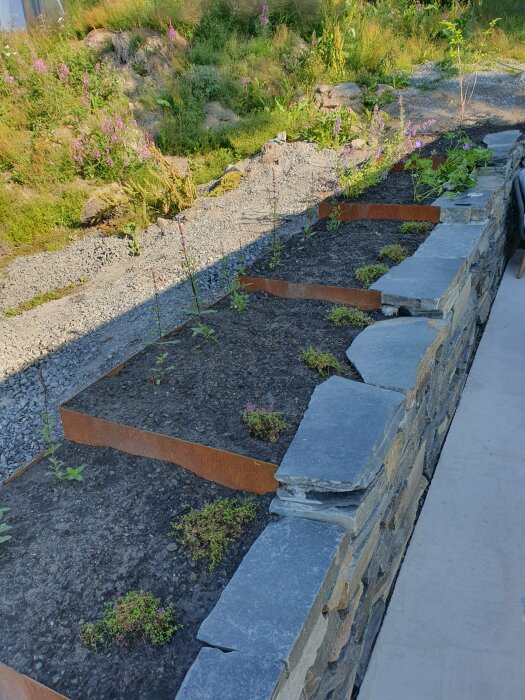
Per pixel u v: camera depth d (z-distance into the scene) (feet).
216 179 25.73
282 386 8.52
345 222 15.53
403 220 14.83
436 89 31.63
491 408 11.99
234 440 7.36
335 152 23.97
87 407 8.43
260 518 6.63
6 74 31.24
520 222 16.55
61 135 28.37
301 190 21.62
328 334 10.01
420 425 9.05
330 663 5.98
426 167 15.88
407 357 8.59
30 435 12.26
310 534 5.92
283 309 11.23
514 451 10.80
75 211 24.32
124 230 21.81
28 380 14.43
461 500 9.84
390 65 35.09
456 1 39.91
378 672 7.37
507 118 24.99
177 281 17.34
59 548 6.58
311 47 35.14
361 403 7.47
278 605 5.10
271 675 4.51
